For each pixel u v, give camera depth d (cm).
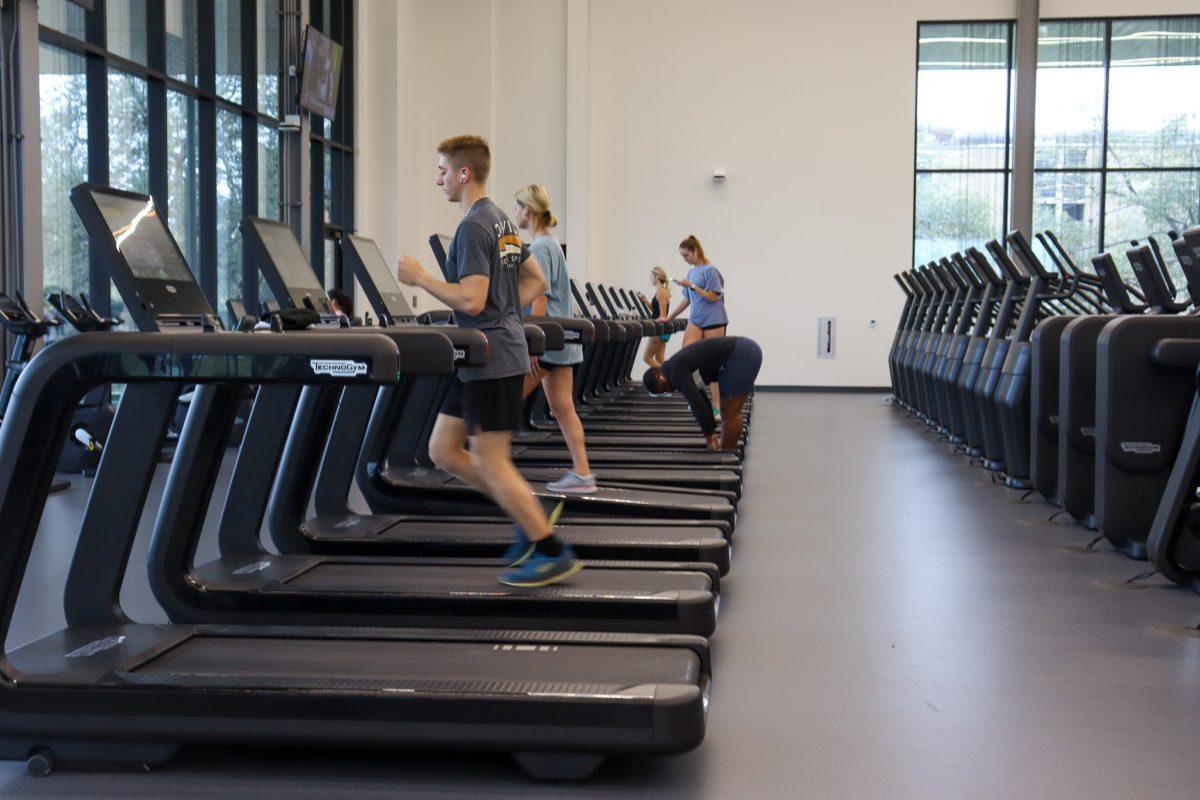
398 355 229
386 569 340
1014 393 611
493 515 466
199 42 898
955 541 474
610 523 415
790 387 1441
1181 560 404
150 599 360
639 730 219
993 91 1412
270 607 308
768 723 257
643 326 829
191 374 231
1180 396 427
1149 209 1407
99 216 267
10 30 624
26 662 243
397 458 507
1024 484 620
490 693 223
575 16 1386
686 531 399
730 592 383
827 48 1412
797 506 562
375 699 224
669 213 1436
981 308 795
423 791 220
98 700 228
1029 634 332
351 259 470
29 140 632
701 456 599
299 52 1034
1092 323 487
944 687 283
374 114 1291
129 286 266
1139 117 1399
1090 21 1395
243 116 987
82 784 223
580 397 898
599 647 258
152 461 275
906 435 907
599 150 1436
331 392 380
